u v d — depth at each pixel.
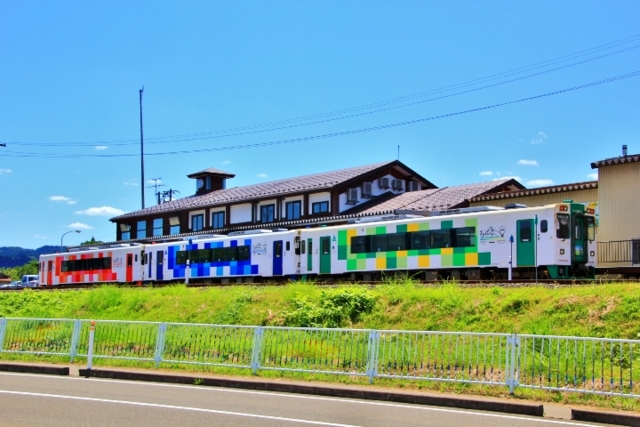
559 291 17.73
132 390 13.38
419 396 12.14
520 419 10.61
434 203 36.09
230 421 10.10
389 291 20.89
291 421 10.13
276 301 22.92
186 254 38.12
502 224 24.84
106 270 43.19
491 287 19.97
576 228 24.17
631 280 20.75
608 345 14.43
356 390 12.76
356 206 41.31
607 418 10.48
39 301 31.30
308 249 31.61
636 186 27.27
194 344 15.93
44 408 11.15
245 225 45.59
